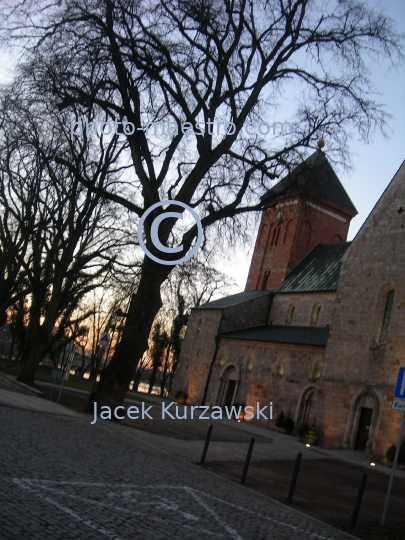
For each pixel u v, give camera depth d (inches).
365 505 538.9
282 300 1854.1
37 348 1146.7
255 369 1624.0
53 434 531.5
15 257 1284.4
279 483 572.7
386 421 1053.8
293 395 1444.4
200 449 713.6
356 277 1235.9
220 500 402.6
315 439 1176.2
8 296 1392.7
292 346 1507.1
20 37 740.0
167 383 3184.1
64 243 1161.4
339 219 2111.2
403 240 1158.3
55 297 1157.7
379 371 1107.3
